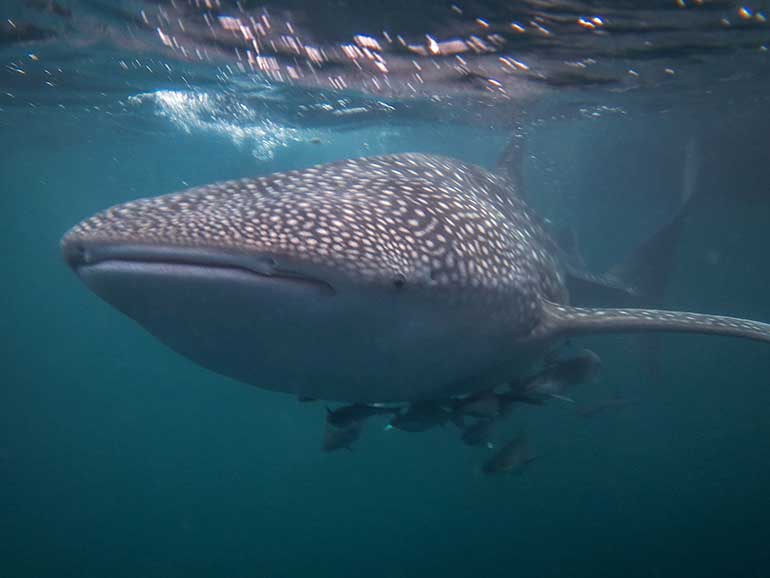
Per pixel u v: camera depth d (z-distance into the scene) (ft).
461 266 12.16
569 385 16.06
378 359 11.41
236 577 86.84
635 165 79.97
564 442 83.66
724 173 68.90
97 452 168.55
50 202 180.55
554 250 23.21
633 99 55.21
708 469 89.51
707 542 69.00
